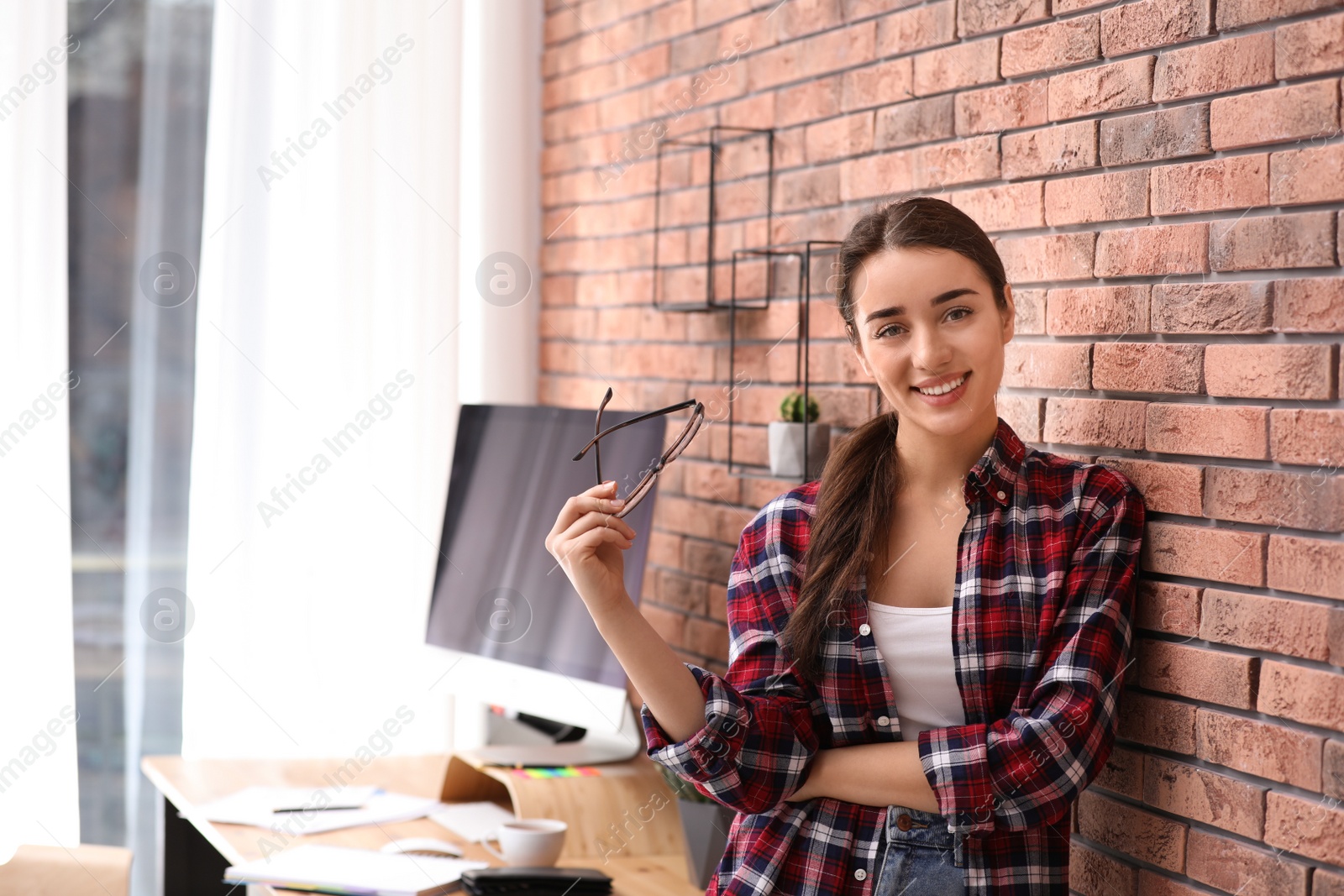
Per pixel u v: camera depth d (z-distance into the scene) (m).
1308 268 1.21
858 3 1.87
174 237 2.64
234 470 2.61
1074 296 1.48
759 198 2.12
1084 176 1.47
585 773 2.07
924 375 1.35
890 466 1.47
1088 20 1.45
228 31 2.60
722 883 1.46
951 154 1.67
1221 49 1.29
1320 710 1.19
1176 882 1.34
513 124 2.87
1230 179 1.28
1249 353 1.26
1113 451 1.44
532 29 2.89
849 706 1.41
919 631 1.39
